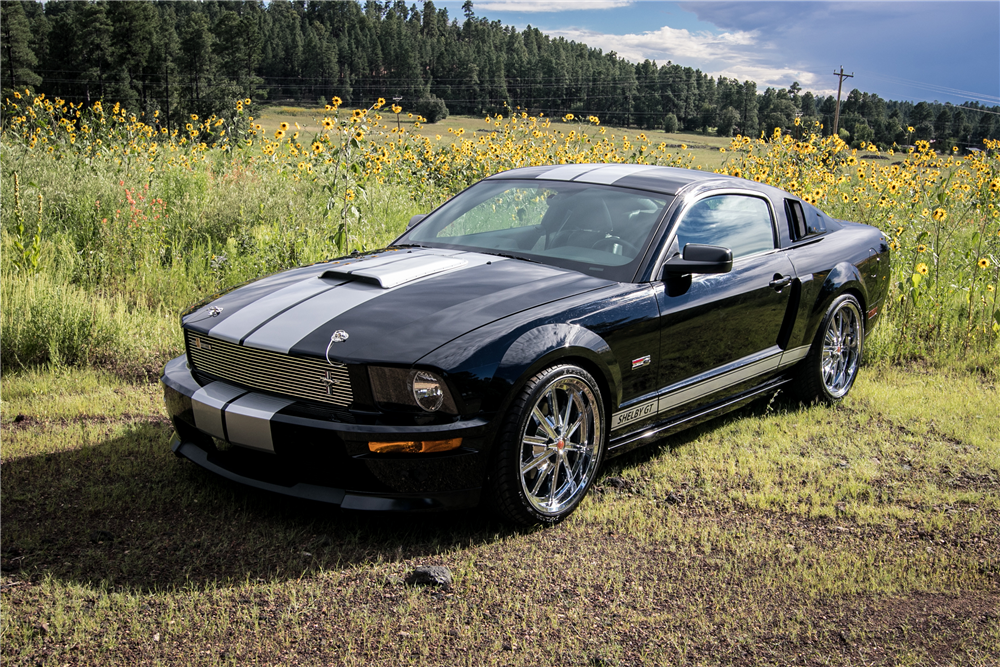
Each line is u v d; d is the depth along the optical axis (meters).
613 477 3.65
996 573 2.96
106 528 2.91
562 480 3.32
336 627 2.39
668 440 4.21
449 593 2.62
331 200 7.38
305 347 2.84
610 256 3.61
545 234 3.84
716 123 89.88
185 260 6.77
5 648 2.19
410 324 2.91
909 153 11.23
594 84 126.88
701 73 116.00
